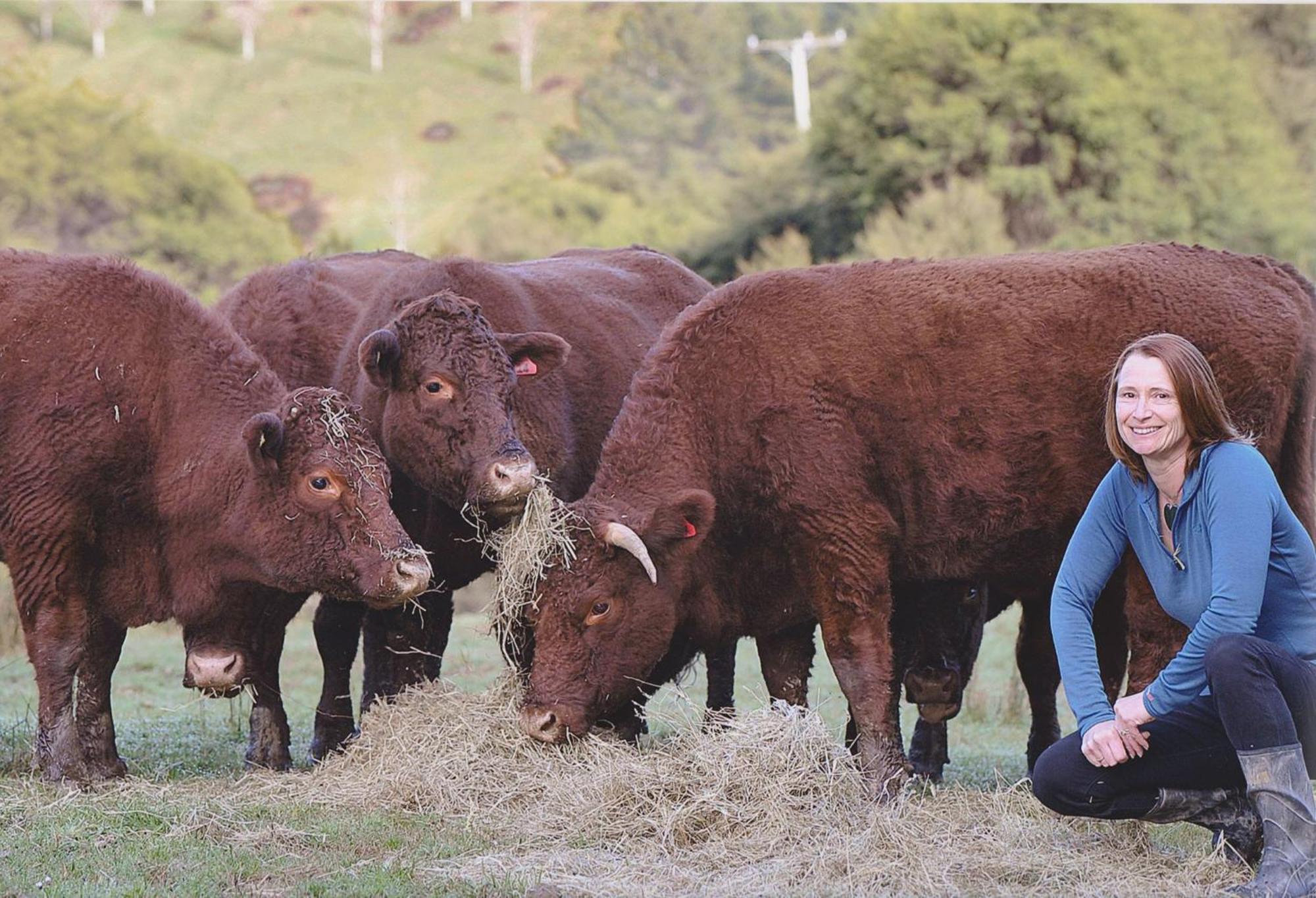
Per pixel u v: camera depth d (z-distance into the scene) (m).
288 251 49.88
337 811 6.61
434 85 73.00
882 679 7.16
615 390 9.40
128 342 7.70
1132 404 5.36
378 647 8.61
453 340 7.88
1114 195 35.28
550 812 6.43
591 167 55.47
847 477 7.17
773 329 7.40
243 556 7.57
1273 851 5.11
